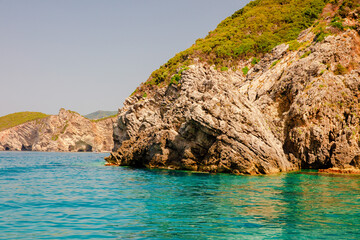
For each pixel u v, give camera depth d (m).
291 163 36.56
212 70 50.34
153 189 23.34
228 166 33.47
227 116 34.69
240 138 33.62
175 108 43.75
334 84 37.38
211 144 36.44
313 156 35.81
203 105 36.09
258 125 35.03
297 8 74.00
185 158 38.00
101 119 156.25
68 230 12.85
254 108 38.19
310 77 39.09
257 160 32.91
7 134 162.88
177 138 39.75
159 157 41.12
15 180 29.52
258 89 44.38
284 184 25.78
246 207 17.03
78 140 146.88
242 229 13.00
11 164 54.78
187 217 14.87
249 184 25.72
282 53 47.94
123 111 64.56
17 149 160.50
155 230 12.82
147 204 17.80
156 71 71.94
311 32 48.69
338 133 35.50
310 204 17.84
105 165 49.19
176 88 51.81
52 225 13.56
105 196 20.42
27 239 11.73
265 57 51.41
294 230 12.89
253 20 75.31
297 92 39.38
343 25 43.75
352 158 33.78
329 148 35.47
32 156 94.69
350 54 40.56
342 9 48.53
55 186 25.20
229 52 64.81
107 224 13.71
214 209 16.52
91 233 12.45
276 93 41.62
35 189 23.58
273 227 13.30
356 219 14.63
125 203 18.11
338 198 19.64
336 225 13.63
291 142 37.47
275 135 38.50
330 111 36.28
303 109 36.72
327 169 34.31
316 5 71.19
